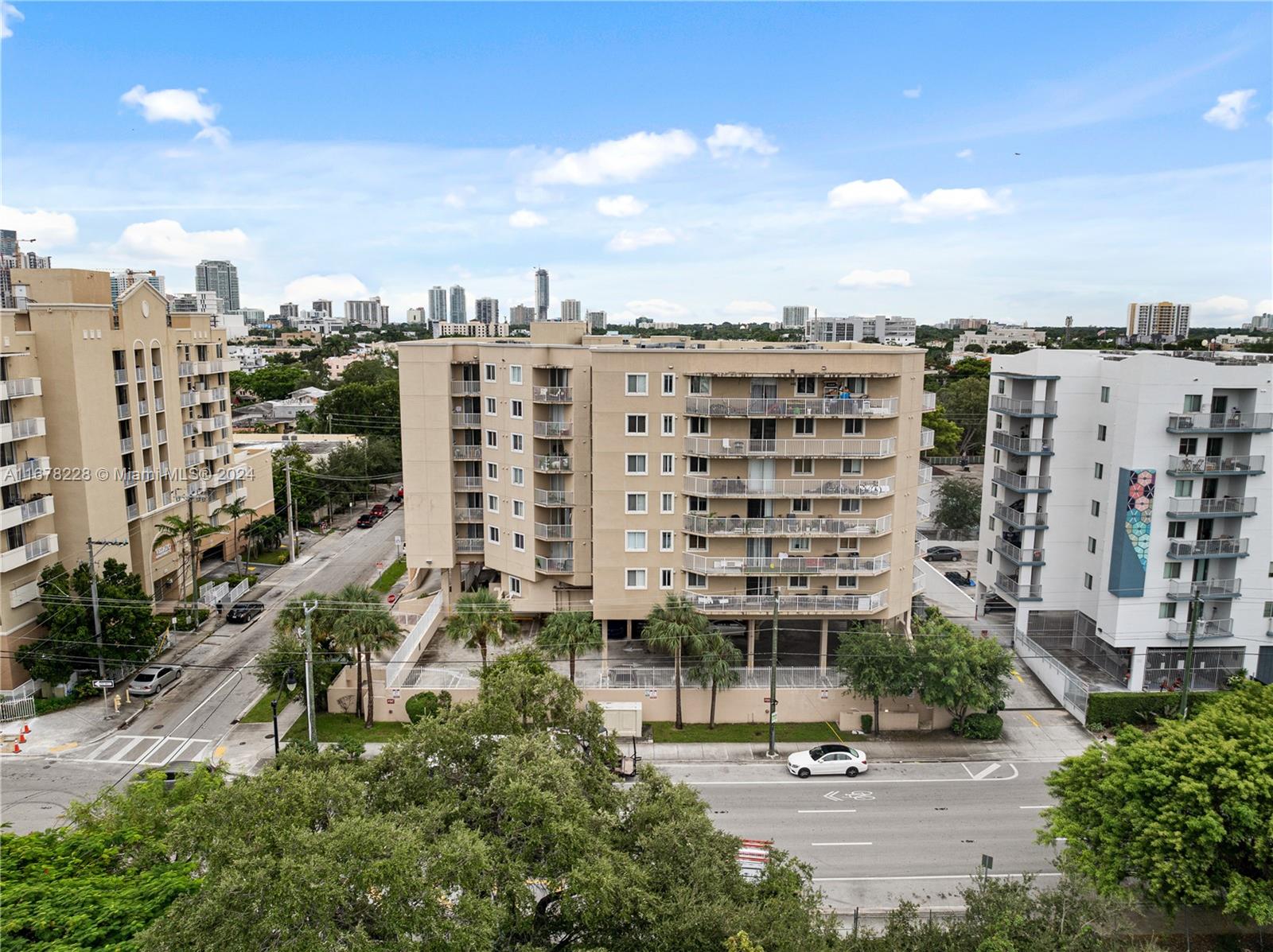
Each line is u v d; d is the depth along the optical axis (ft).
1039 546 181.78
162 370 207.10
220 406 241.55
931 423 373.40
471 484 194.49
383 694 158.81
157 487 203.21
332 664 152.76
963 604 215.51
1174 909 93.61
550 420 176.76
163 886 74.69
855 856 118.73
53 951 64.44
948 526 275.80
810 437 162.91
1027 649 181.16
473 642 154.92
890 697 160.25
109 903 70.74
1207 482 165.48
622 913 68.95
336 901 56.34
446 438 189.37
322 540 280.31
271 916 55.36
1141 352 183.42
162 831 89.81
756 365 159.53
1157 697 156.35
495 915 60.23
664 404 162.09
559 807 69.05
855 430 164.25
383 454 310.24
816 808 131.34
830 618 168.76
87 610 164.66
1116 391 167.32
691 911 69.41
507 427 180.65
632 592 168.76
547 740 81.61
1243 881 90.17
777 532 162.71
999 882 96.94
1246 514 163.73
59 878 78.18
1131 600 166.61
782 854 87.92
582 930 71.92
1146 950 81.82
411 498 191.72
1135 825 94.12
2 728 153.28
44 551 165.99
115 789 130.72
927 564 247.09
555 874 68.49
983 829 126.11
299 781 69.92
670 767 144.36
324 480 296.51
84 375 171.22
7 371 161.38
